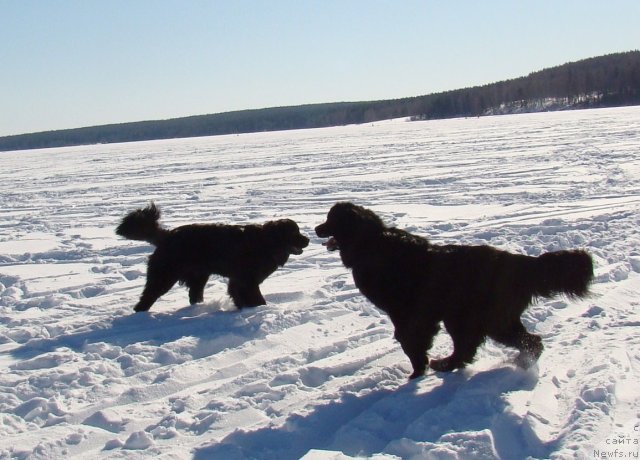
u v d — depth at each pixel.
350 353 6.04
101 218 16.48
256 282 7.78
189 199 19.42
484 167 23.42
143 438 4.39
